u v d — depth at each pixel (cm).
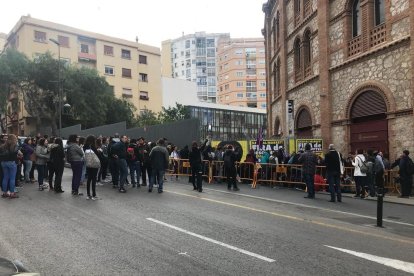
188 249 657
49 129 4612
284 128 2612
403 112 1565
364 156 1441
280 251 654
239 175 1795
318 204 1216
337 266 580
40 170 1383
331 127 1998
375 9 1756
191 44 13375
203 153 1858
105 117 4859
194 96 7675
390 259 622
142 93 6291
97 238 721
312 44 2206
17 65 4262
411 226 915
